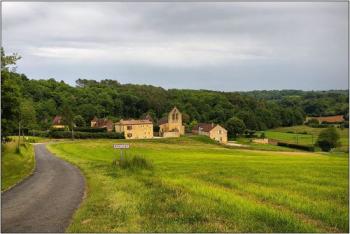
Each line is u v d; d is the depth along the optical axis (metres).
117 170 41.31
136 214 20.61
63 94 189.12
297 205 23.23
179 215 20.19
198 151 93.44
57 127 151.12
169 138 138.12
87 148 90.50
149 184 30.48
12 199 26.16
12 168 44.03
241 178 37.09
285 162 58.62
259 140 160.62
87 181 34.59
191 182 32.38
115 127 157.62
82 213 21.05
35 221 19.98
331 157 77.19
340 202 24.98
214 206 21.75
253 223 18.59
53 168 46.84
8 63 49.25
